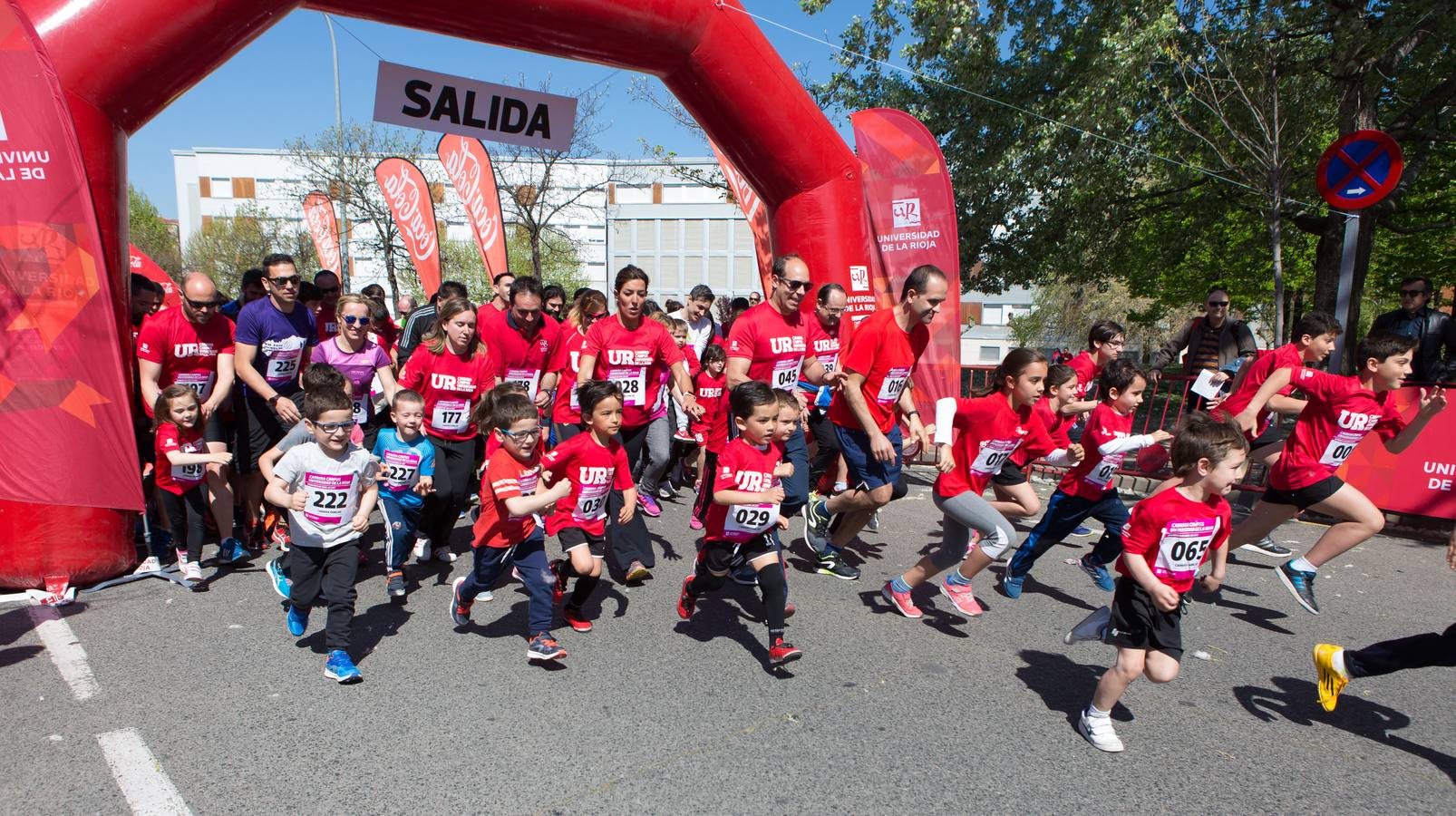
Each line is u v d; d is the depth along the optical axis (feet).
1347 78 29.71
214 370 17.49
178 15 15.30
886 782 9.37
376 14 17.62
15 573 14.74
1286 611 15.52
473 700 11.22
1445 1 27.25
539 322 20.63
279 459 12.85
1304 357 15.58
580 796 8.96
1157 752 10.24
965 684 12.07
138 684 11.53
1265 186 31.81
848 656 12.98
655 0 18.71
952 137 41.32
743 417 12.08
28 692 11.24
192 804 8.66
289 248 136.15
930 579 17.01
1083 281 48.39
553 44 18.92
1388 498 20.62
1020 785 9.39
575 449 13.23
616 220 191.42
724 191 65.41
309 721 10.53
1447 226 38.04
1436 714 11.45
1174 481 9.98
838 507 16.53
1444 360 22.80
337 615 11.84
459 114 20.16
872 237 23.29
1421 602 16.12
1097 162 36.11
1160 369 27.81
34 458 14.38
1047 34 38.14
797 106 20.81
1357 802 9.23
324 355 17.89
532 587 12.36
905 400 16.35
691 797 8.99
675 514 22.58
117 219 15.69
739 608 15.16
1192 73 31.81
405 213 31.94
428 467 15.48
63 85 14.78
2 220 13.80
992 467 13.76
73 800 8.71
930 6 37.27
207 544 18.57
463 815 8.57
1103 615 10.43
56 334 14.28
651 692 11.59
